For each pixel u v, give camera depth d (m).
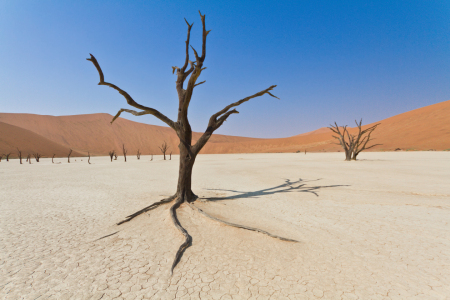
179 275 3.68
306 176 15.73
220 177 16.03
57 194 10.77
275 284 3.36
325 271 3.67
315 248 4.48
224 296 3.13
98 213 7.48
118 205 8.51
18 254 4.55
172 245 4.78
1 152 59.78
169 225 5.68
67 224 6.39
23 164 36.44
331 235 5.15
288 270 3.73
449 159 28.22
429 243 4.66
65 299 3.13
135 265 4.04
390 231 5.36
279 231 5.37
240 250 4.44
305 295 3.09
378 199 8.54
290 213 6.94
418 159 29.28
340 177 14.76
